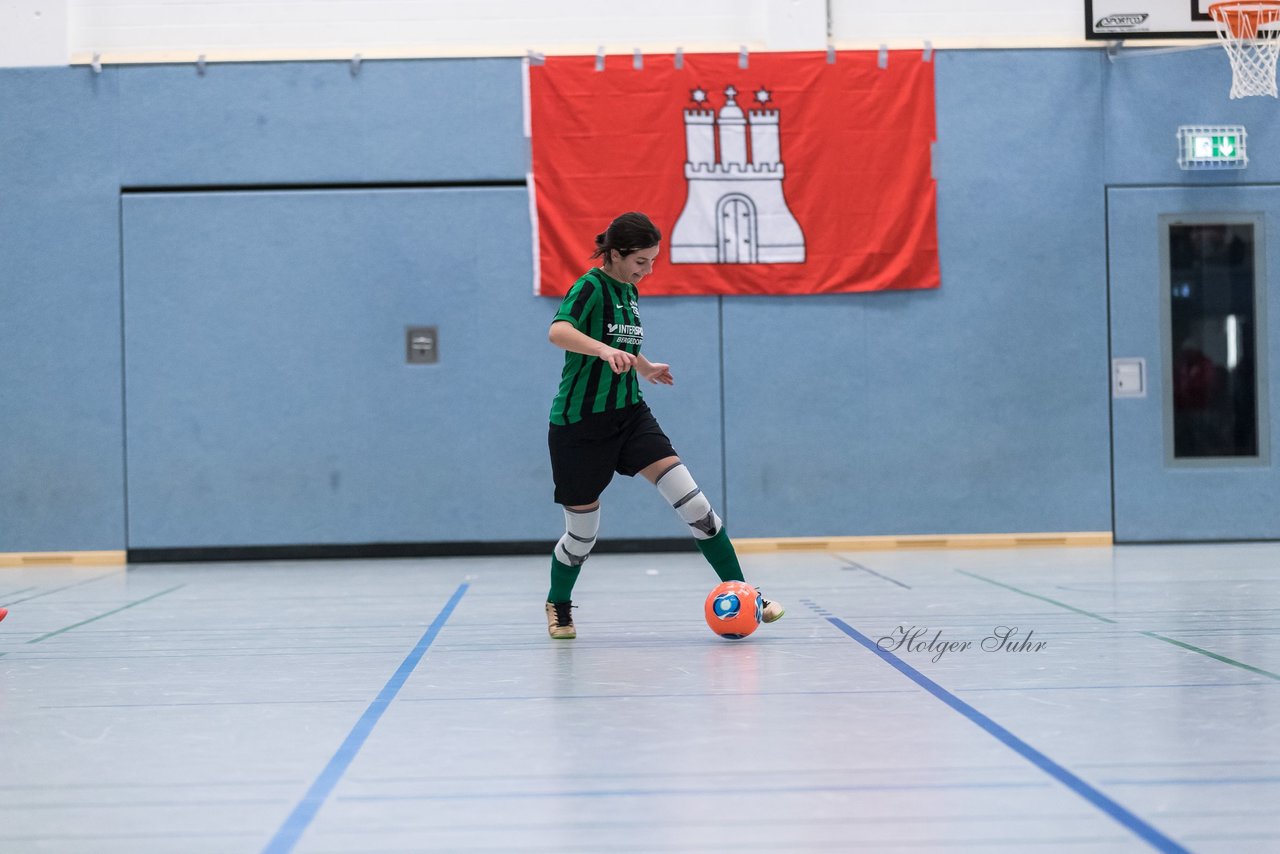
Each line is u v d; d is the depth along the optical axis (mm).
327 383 15211
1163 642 6969
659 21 15531
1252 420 15359
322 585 11836
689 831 3477
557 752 4477
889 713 5066
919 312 15289
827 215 15188
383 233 15203
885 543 15234
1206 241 15398
